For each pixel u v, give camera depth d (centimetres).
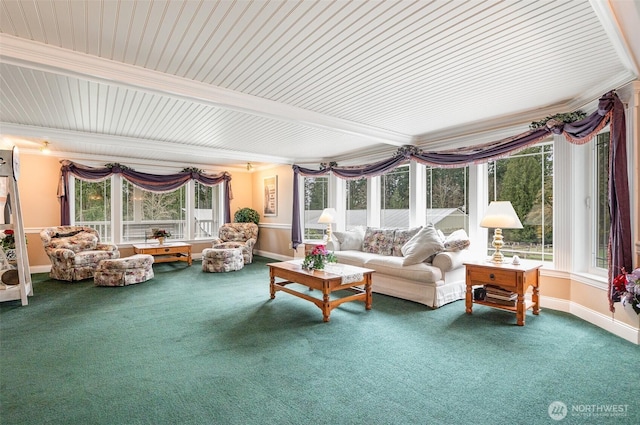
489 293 364
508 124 416
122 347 278
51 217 623
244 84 313
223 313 370
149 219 739
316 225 726
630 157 286
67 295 446
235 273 601
